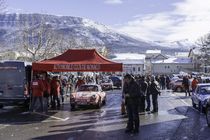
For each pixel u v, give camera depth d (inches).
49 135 566.6
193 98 1015.0
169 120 751.7
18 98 918.4
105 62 909.8
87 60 921.5
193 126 666.2
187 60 6186.0
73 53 949.2
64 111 938.1
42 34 2330.2
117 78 2386.8
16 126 668.1
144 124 691.4
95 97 991.0
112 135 564.7
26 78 932.0
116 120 748.6
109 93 1820.9
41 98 912.3
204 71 4365.2
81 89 1060.5
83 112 912.9
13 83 919.7
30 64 978.1
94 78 2326.5
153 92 916.6
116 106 1083.3
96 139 530.0
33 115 846.5
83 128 639.1
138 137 546.6
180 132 596.4
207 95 906.1
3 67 919.7
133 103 588.4
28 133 587.8
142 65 5994.1
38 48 2049.7
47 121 739.4
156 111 919.0
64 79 1622.8
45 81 948.6
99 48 3951.8
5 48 2699.3
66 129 628.7
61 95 1169.4
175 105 1116.5
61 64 909.2
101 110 959.6
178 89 1947.6
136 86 590.6
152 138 538.6
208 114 659.4
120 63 895.1
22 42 2346.2
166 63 6195.9
